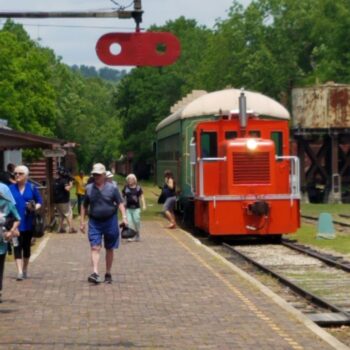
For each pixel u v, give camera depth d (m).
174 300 15.92
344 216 47.06
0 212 15.30
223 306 15.23
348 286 19.94
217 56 85.69
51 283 18.27
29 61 71.62
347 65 76.00
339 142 67.00
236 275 19.70
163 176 46.31
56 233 33.16
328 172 66.94
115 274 19.91
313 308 16.78
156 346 11.82
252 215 30.05
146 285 17.98
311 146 76.62
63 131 118.12
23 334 12.66
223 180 30.86
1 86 67.19
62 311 14.67
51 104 72.31
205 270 20.73
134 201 29.20
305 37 84.75
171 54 9.97
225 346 11.81
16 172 18.50
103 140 189.50
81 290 17.20
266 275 21.95
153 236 31.62
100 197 18.09
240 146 30.27
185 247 27.12
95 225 18.17
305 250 27.58
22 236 18.59
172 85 118.12
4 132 31.28
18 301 15.75
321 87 64.06
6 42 70.12
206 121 32.12
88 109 146.00
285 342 12.06
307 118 64.25
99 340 12.22
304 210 54.66
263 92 81.81
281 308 14.98
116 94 128.25
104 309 14.90
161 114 118.19
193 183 33.06
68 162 66.31
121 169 164.00
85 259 23.27
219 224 30.02
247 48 84.25
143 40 9.87
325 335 12.59
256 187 30.30
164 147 46.00
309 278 21.42
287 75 82.31
